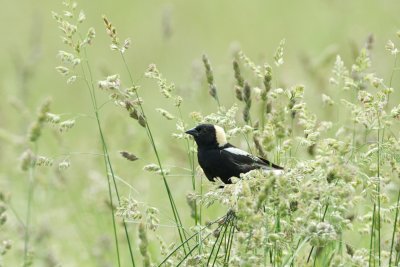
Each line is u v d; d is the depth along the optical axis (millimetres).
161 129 18375
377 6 22344
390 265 8234
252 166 9195
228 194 7680
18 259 11992
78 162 14641
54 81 23234
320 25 23688
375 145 8539
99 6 28469
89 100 22297
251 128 8562
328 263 8547
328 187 7492
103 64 15461
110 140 14773
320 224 7434
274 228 8023
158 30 26219
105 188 13164
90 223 13227
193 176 8766
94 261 12414
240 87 9406
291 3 28688
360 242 10289
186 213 13039
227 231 8570
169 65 23828
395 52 8516
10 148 15266
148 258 7590
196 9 28469
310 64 15391
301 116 8359
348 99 13602
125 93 8492
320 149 7707
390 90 8227
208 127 10938
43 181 13766
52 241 13258
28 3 28516
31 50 17719
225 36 26906
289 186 7637
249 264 7398
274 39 26625
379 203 8156
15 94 17531
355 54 12961
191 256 8156
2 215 8672
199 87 14430
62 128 8484
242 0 28875
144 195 13367
